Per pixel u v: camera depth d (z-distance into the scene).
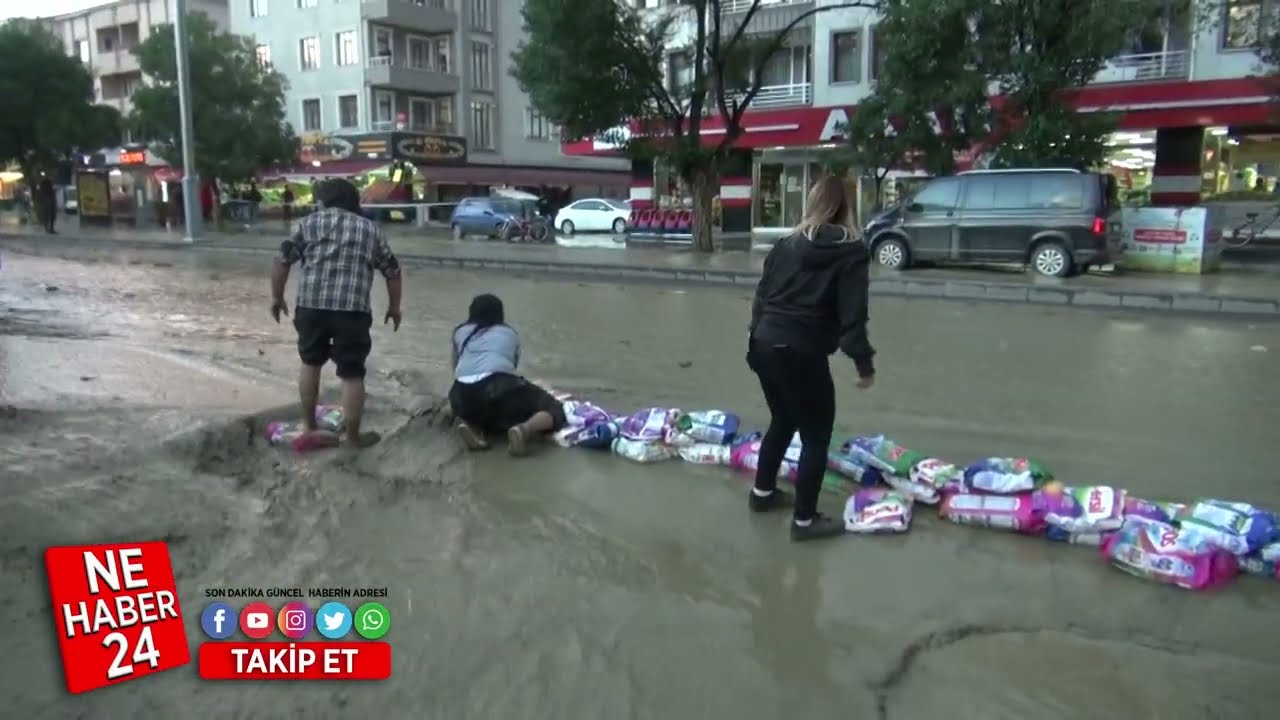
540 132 54.66
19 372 6.80
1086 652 3.36
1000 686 3.13
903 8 18.78
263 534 4.23
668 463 5.44
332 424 5.79
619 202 36.56
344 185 5.62
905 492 4.82
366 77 47.09
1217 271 17.44
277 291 5.54
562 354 9.00
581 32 20.73
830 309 4.23
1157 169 25.69
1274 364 8.73
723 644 3.36
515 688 3.06
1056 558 4.18
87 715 2.85
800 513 4.34
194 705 2.93
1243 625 3.59
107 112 37.72
